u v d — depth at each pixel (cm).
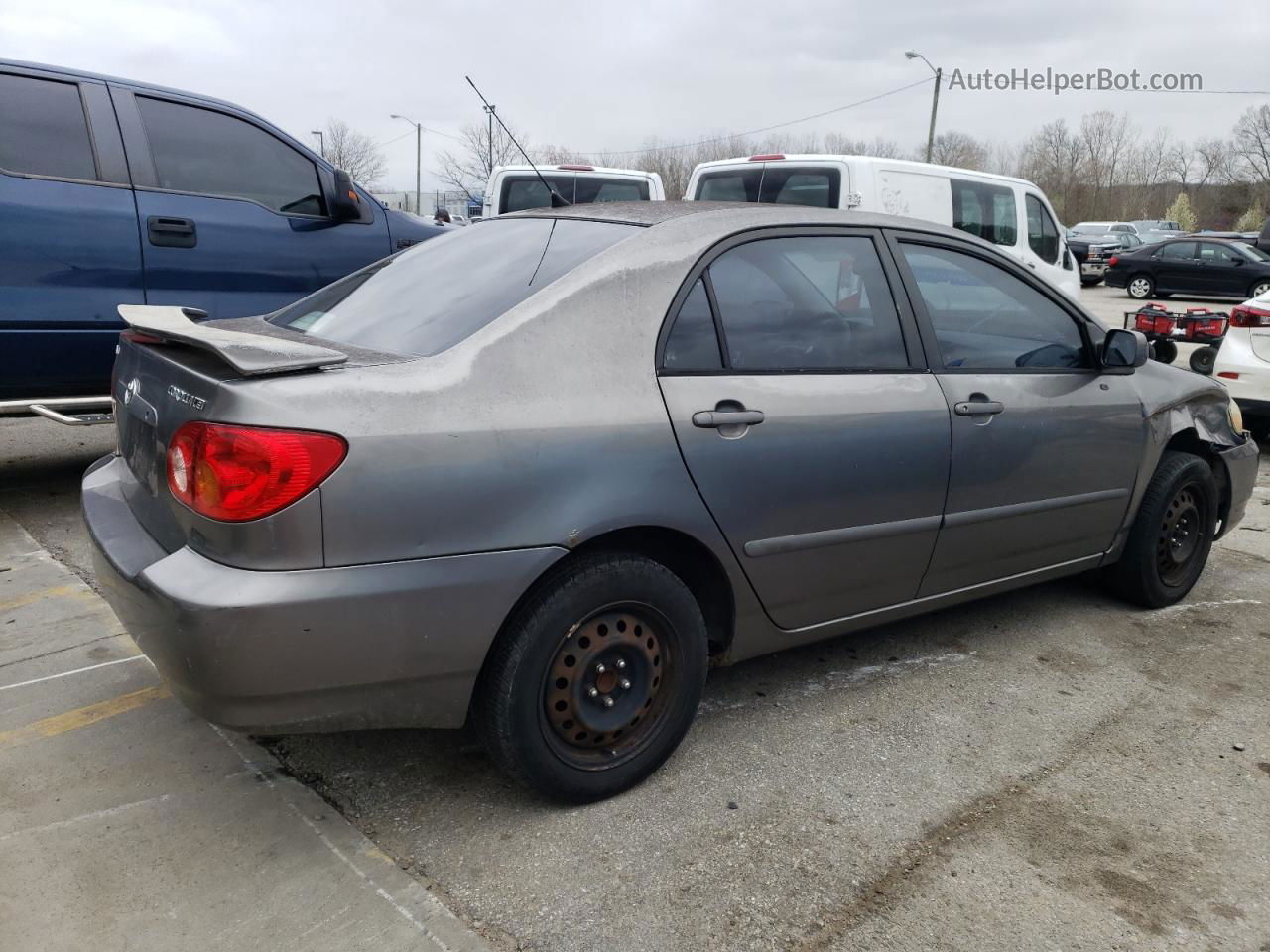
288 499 217
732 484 279
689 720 289
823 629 324
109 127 502
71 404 498
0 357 471
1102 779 298
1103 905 242
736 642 300
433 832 260
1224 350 767
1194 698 354
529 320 257
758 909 236
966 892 245
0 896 227
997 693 353
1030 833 270
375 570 226
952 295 349
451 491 233
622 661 271
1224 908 243
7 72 475
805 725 325
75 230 482
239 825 258
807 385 299
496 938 223
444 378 240
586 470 252
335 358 235
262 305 554
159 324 272
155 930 219
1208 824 278
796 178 891
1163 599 436
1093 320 395
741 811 275
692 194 981
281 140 568
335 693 229
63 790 270
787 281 307
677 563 293
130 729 302
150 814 261
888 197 874
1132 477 403
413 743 303
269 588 217
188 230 519
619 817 270
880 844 263
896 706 340
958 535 344
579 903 235
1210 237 2545
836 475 302
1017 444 352
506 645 249
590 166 1135
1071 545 391
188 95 533
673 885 243
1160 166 6762
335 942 217
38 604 389
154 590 223
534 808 272
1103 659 384
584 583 255
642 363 269
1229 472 452
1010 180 1000
